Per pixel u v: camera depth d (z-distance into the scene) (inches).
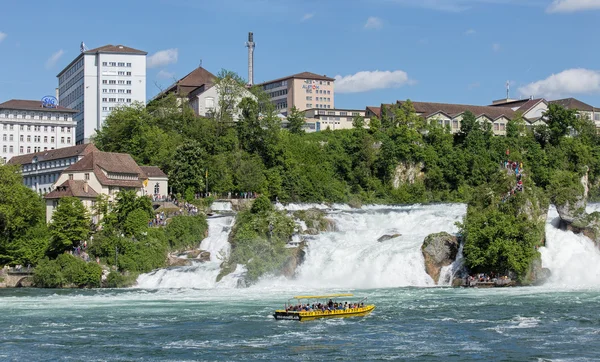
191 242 5767.7
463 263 5073.8
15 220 5674.2
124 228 5615.2
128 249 5398.6
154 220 5866.1
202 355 2874.0
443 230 5748.0
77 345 3051.2
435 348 2940.5
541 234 5226.4
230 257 5339.6
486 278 4923.7
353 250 5369.1
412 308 3878.0
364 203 7844.5
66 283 5177.2
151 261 5403.5
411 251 5206.7
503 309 3796.8
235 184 7298.2
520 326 3334.2
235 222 5851.4
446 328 3316.9
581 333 3174.2
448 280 5068.9
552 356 2795.3
